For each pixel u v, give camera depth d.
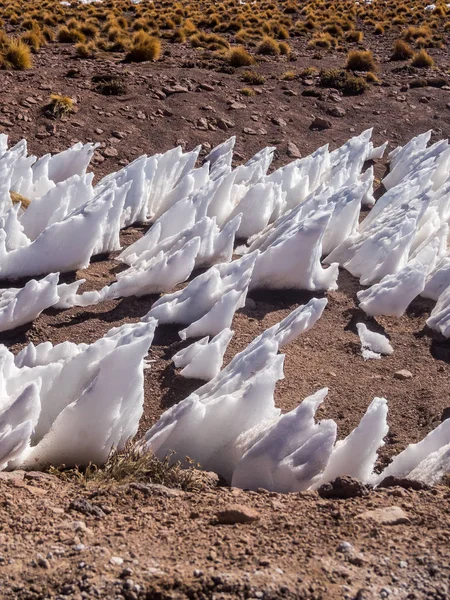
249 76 32.72
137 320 12.75
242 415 8.34
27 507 6.16
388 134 29.67
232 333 11.01
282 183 20.08
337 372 11.55
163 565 5.23
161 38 42.94
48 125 24.72
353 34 47.28
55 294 12.39
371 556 5.41
